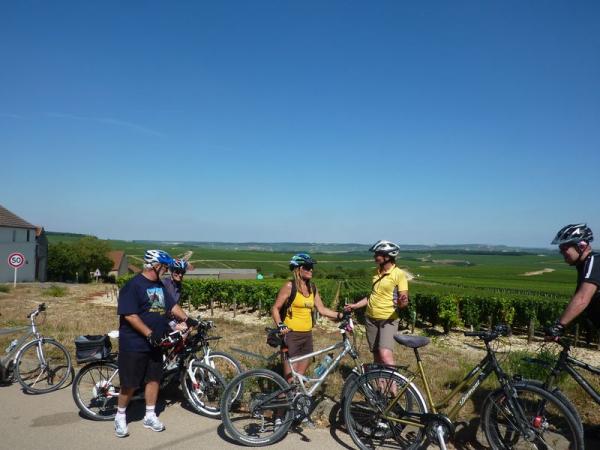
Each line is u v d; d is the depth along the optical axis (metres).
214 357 5.74
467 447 4.55
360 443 4.48
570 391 5.81
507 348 11.00
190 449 4.45
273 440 4.60
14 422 5.07
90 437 4.70
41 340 6.36
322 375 4.97
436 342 11.84
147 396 4.92
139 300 4.81
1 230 44.47
